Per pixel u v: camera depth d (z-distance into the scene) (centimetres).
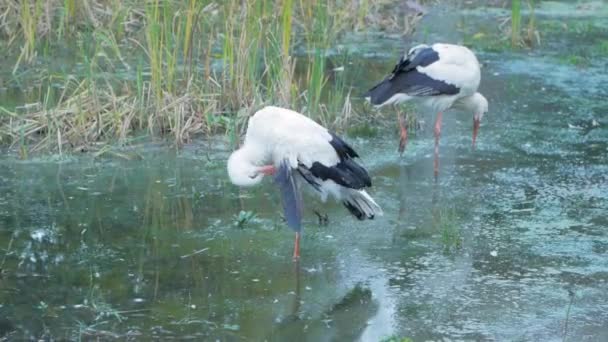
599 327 883
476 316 902
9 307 902
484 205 1182
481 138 1439
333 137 1029
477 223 1127
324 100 1556
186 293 937
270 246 1049
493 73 1762
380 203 1178
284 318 892
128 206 1153
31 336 848
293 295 938
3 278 962
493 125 1498
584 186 1254
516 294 948
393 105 1519
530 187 1247
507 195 1217
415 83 1291
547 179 1277
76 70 1642
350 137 1419
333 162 1014
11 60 1708
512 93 1653
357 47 1895
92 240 1058
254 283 961
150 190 1205
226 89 1471
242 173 1026
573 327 882
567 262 1024
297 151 1002
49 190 1195
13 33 1798
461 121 1516
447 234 1066
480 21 2136
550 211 1168
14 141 1337
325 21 1864
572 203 1195
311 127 1024
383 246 1057
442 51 1309
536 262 1023
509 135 1455
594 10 2270
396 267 1005
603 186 1255
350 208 1049
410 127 1471
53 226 1094
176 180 1238
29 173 1247
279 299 929
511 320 895
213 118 1405
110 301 917
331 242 1064
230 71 1469
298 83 1580
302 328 873
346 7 2039
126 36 1845
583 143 1426
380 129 1460
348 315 901
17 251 1027
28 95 1519
